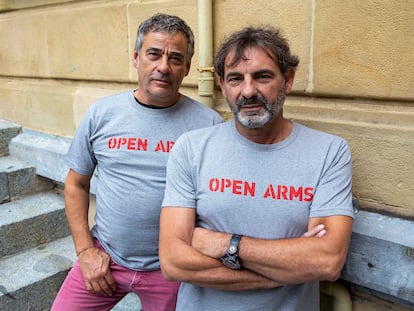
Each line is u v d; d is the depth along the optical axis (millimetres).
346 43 1698
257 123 1363
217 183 1430
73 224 1931
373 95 1671
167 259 1434
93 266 1845
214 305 1459
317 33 1768
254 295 1413
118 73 2652
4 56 3535
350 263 1716
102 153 1820
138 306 2480
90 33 2746
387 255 1604
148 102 1778
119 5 2518
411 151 1599
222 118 1962
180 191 1481
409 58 1557
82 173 1913
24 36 3277
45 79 3273
